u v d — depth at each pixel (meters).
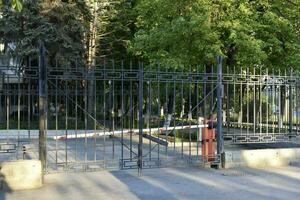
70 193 8.89
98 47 29.86
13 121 25.22
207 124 11.99
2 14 25.55
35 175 9.33
